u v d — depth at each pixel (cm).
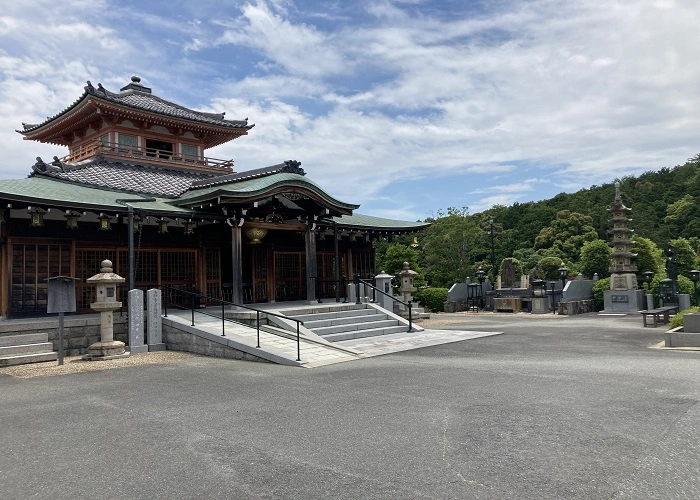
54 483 495
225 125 2553
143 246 1794
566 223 6731
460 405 743
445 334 1691
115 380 1023
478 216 8488
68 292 1243
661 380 873
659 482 450
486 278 3525
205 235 1952
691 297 2800
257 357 1236
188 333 1409
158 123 2381
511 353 1273
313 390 884
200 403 806
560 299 3191
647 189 7906
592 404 721
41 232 1560
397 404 762
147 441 618
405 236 5750
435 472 492
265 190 1705
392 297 1981
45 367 1194
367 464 519
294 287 2252
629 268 2892
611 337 1605
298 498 442
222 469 518
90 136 2434
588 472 478
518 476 474
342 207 1983
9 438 644
